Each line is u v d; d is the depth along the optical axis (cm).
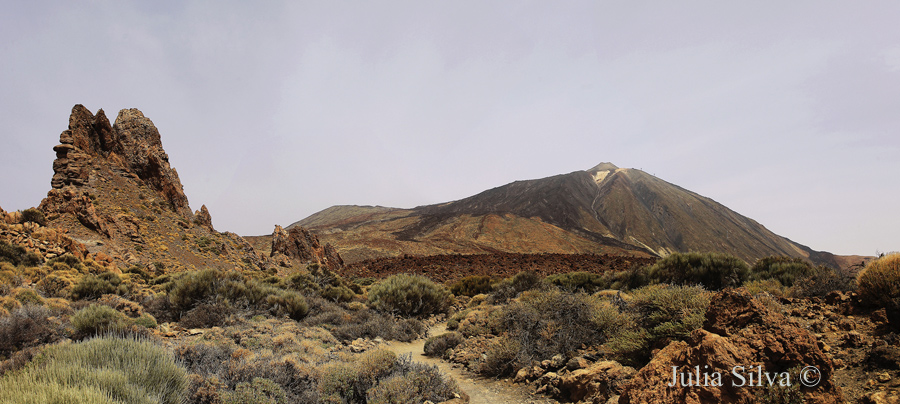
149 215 4322
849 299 812
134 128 5288
